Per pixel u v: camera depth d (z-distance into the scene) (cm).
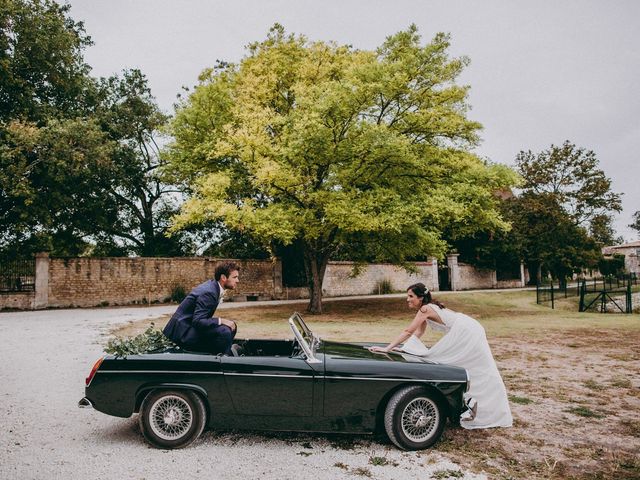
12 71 2261
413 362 470
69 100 2622
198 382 445
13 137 2075
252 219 1652
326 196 1725
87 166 2316
